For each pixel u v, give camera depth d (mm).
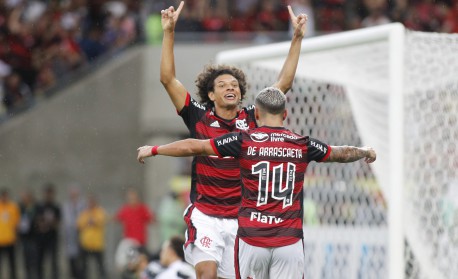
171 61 23688
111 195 71812
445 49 30844
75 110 72750
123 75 71188
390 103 31000
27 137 73688
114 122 71625
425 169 31047
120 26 74438
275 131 21422
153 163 70688
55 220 63281
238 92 23766
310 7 68375
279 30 68375
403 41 31141
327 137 37312
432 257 30875
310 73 35469
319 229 37906
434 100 31000
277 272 21328
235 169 23484
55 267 63594
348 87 34250
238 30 68438
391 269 30234
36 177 73250
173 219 58812
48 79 74562
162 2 70562
